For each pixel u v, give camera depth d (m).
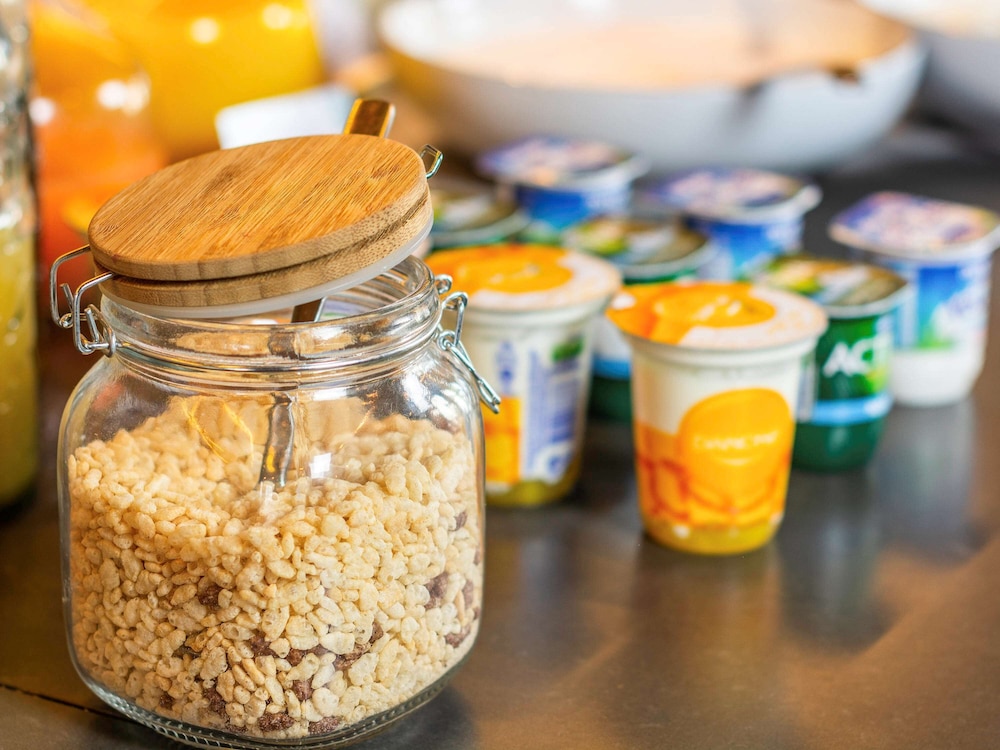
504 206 0.68
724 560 0.54
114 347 0.43
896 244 0.63
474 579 0.46
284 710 0.42
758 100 0.78
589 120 0.79
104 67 0.70
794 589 0.53
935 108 0.94
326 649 0.42
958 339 0.65
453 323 0.55
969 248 0.63
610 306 0.55
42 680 0.48
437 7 0.94
